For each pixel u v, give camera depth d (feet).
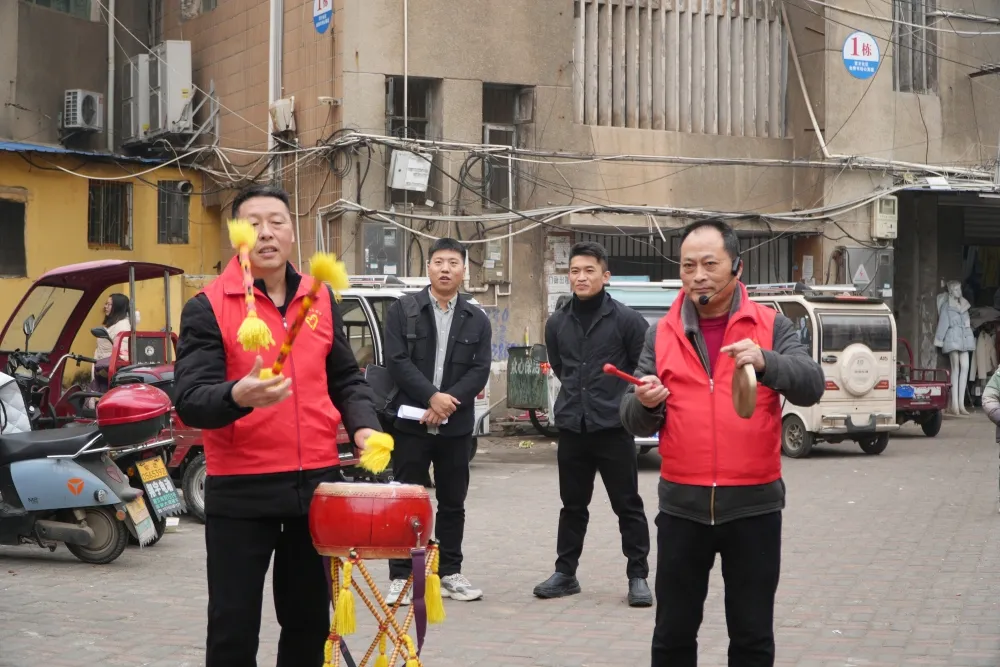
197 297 12.94
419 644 12.22
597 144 59.31
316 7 54.54
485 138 57.52
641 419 13.84
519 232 55.67
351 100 53.06
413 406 23.08
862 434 50.88
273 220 12.99
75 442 26.78
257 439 12.69
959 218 73.51
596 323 23.35
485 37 56.08
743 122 63.87
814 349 49.98
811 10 64.03
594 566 27.30
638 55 60.95
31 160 55.52
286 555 13.28
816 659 19.33
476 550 29.35
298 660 13.37
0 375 27.94
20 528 26.99
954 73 68.23
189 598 23.77
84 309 35.24
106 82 63.98
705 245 13.62
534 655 19.62
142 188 59.67
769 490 13.44
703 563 13.75
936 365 71.92
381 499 12.03
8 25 58.90
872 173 65.16
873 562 27.53
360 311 39.45
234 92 61.05
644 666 18.98
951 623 21.71
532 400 51.60
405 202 54.65
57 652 19.62
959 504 36.68
